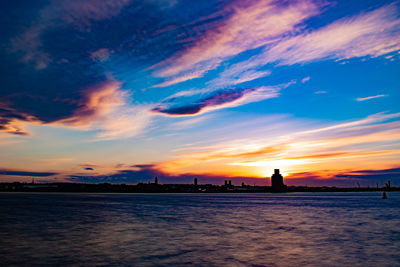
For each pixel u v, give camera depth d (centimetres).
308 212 7481
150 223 4775
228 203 13688
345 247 2712
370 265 2067
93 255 2345
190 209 8762
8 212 7144
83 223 4719
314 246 2766
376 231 3831
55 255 2334
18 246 2708
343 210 8169
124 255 2350
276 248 2667
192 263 2109
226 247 2714
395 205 11006
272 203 13638
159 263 2109
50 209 8369
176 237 3297
